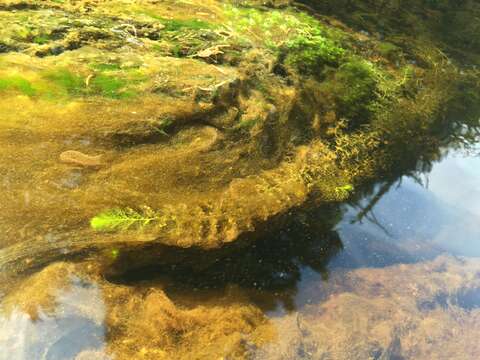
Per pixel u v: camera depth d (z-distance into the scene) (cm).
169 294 44
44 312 38
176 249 45
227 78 53
